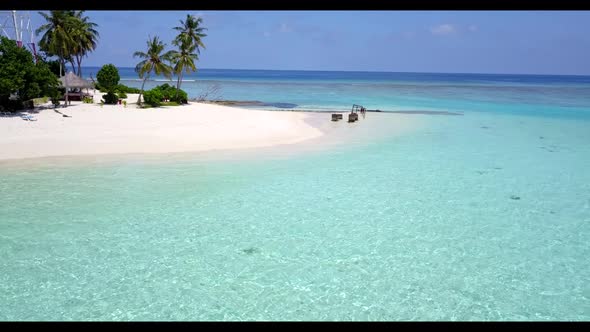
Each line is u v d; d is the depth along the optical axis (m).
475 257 11.71
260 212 14.74
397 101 63.66
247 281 10.28
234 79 179.75
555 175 20.36
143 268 10.79
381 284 10.26
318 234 13.02
